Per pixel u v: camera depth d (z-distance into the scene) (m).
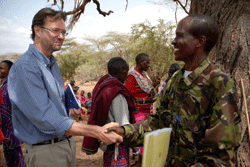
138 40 10.40
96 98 2.00
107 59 16.45
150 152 0.92
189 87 1.05
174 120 1.12
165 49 9.74
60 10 1.53
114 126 1.31
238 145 0.91
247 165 1.61
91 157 3.69
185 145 1.05
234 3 1.85
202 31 1.01
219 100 0.94
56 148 1.58
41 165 1.54
